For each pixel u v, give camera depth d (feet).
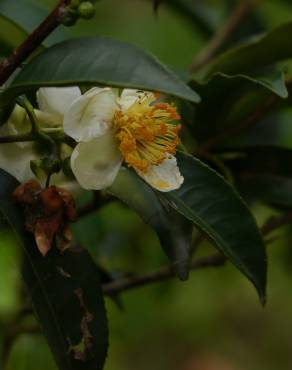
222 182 1.02
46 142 0.94
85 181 0.93
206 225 1.01
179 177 0.95
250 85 1.15
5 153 0.96
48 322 0.95
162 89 0.85
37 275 0.95
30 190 0.93
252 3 1.54
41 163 0.94
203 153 1.23
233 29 1.53
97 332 0.96
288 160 1.23
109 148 0.93
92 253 1.44
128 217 1.61
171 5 1.60
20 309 1.31
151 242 1.62
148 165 0.95
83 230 1.44
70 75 0.88
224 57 1.15
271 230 1.25
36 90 0.95
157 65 0.86
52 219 0.93
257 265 1.01
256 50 1.14
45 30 0.90
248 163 1.24
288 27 1.11
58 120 0.95
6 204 0.93
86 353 0.96
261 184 1.24
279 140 1.41
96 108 0.92
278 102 1.22
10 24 1.11
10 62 0.90
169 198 1.00
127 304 1.76
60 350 0.95
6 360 1.35
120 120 0.93
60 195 0.92
